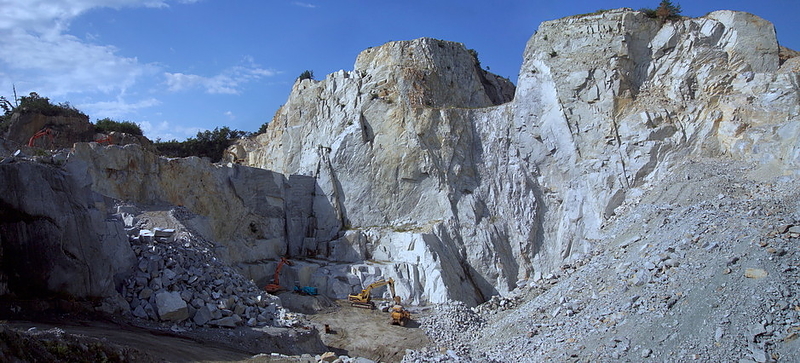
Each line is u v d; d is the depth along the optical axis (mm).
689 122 38562
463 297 40250
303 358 21703
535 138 43781
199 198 39969
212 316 25484
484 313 33562
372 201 46500
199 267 28406
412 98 46656
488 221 43688
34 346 14398
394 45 49375
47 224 22797
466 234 43281
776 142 34000
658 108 39375
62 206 23406
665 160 38062
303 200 47469
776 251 21828
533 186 43500
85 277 23516
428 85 48000
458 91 50531
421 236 42156
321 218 47062
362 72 49906
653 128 38781
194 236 33219
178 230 32531
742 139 36125
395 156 46125
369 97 47875
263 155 56062
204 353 20938
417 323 34344
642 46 42062
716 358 18578
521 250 42250
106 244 25375
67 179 23984
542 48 44156
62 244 23047
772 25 39688
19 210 22531
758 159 34438
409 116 46188
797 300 19406
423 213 45438
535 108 43719
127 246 26531
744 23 40000
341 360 20953
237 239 41906
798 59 38625
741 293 20500
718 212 27594
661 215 31469
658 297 22578
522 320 28219
